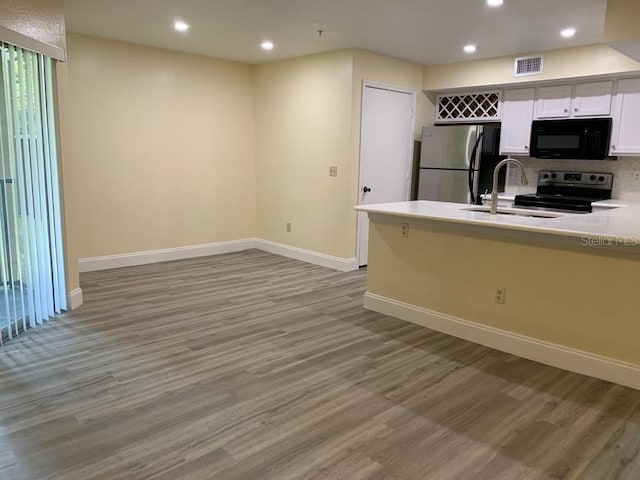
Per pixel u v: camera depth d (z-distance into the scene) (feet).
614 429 7.64
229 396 8.46
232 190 20.47
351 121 16.88
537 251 10.07
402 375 9.45
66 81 12.12
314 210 18.62
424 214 11.40
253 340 11.07
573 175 17.25
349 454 6.85
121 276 16.34
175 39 15.97
